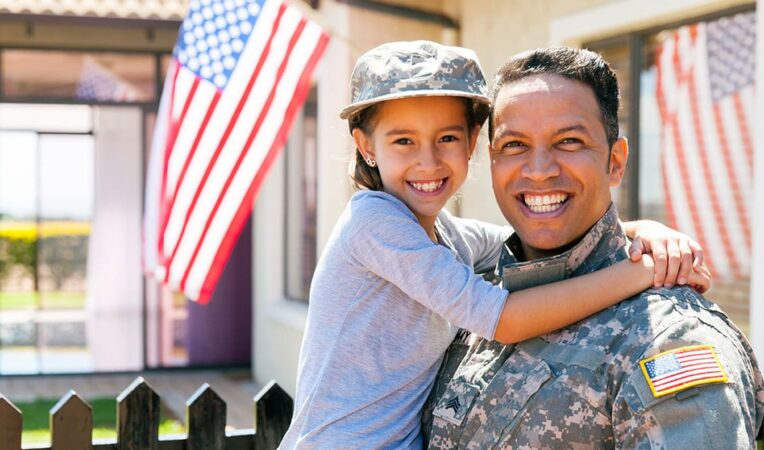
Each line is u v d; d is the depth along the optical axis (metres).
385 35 6.42
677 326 1.54
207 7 4.17
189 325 9.69
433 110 1.98
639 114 4.93
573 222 1.75
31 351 10.50
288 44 4.16
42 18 8.44
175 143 4.21
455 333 1.99
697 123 4.56
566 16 5.20
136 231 9.73
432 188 2.01
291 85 4.15
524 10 5.62
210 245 4.11
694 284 1.68
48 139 9.77
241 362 9.75
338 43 6.43
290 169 8.24
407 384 1.92
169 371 9.59
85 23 8.53
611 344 1.59
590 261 1.78
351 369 1.92
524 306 1.70
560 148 1.72
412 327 1.93
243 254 9.73
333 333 1.96
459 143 2.02
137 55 9.44
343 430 1.89
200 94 4.16
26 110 9.60
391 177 2.03
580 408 1.58
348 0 6.26
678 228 4.73
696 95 4.55
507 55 5.83
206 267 4.10
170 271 4.21
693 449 1.43
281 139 4.13
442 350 1.95
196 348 9.67
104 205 9.70
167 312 9.69
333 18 6.58
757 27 3.96
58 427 2.52
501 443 1.66
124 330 9.86
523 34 5.64
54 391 8.47
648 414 1.48
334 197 6.68
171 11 8.62
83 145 9.79
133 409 2.57
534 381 1.64
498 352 1.78
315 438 1.92
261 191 8.80
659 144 4.80
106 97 9.44
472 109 2.06
